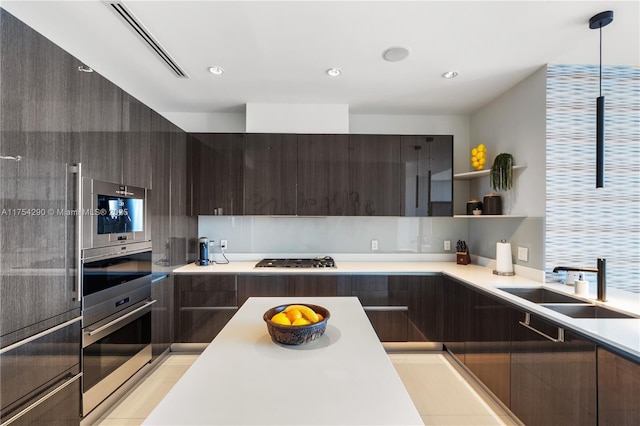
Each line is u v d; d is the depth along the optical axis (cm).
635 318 158
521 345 181
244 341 117
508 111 270
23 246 138
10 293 132
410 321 280
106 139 189
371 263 323
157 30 187
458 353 256
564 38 192
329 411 74
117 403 208
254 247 332
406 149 302
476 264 318
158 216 251
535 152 234
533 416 171
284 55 216
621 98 226
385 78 251
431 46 204
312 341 117
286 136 298
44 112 146
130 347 216
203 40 198
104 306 189
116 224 199
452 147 303
